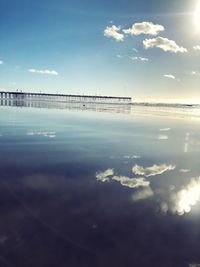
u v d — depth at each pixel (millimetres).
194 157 7496
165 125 17172
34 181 4828
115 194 4406
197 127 16297
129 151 8070
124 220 3469
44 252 2693
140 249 2816
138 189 4707
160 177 5508
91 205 3898
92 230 3172
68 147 8125
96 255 2686
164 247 2869
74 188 4590
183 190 4730
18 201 3918
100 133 11742
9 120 15523
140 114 30344
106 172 5680
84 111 31250
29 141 8812
